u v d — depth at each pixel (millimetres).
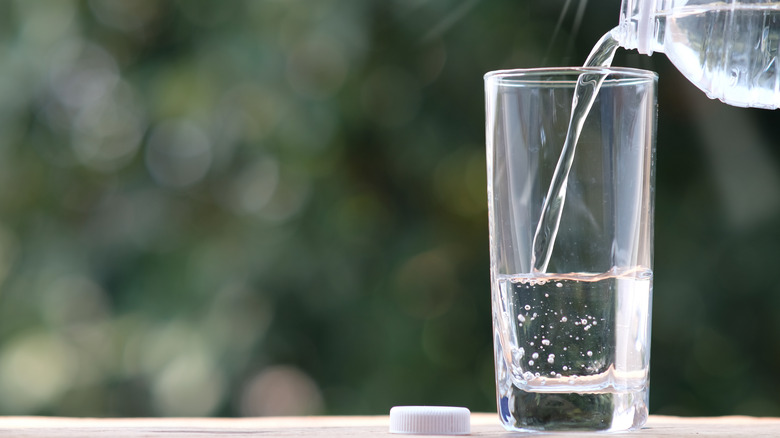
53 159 5840
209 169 5523
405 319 5504
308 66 5230
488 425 1731
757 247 4965
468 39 5191
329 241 5473
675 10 1712
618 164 1516
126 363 5434
